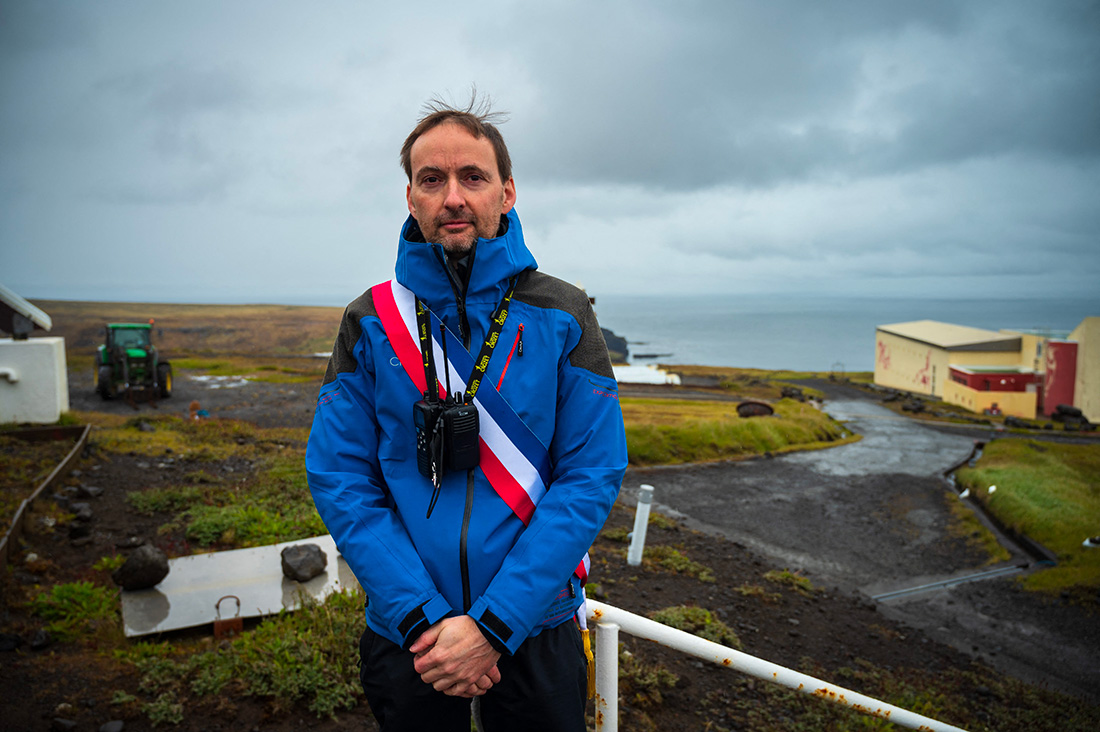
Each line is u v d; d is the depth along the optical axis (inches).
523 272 55.1
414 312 51.9
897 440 912.3
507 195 56.6
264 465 417.4
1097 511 479.5
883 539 437.7
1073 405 1635.1
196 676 155.1
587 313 54.0
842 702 91.0
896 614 310.8
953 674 242.1
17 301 484.7
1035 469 665.6
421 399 50.1
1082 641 293.3
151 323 789.9
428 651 44.8
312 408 768.3
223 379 1096.2
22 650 167.3
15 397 475.5
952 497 557.0
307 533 276.4
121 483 347.3
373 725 141.6
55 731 132.6
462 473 49.2
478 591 46.9
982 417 1457.9
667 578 283.1
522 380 50.4
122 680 154.1
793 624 257.4
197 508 302.7
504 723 51.1
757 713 170.7
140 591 204.2
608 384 52.4
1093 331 1583.4
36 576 215.9
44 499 295.0
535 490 49.7
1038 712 215.9
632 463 624.1
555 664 50.5
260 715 142.3
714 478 580.4
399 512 50.1
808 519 470.0
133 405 717.3
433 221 51.5
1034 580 368.5
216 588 207.5
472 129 51.5
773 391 1736.0
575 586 53.4
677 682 180.9
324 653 163.3
